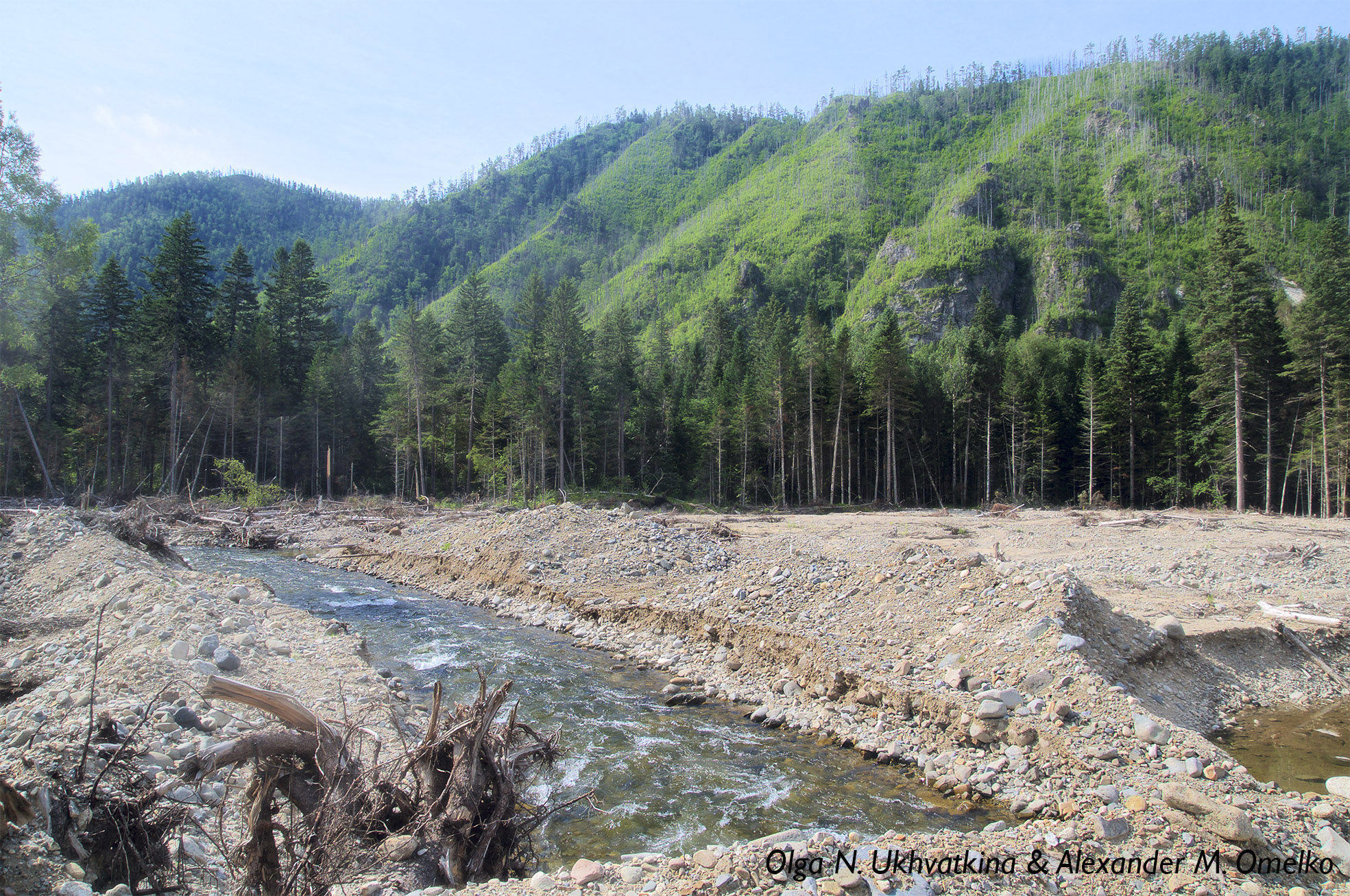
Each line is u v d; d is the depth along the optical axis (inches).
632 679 502.9
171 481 1814.7
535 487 2111.2
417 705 404.2
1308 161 6018.7
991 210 6289.4
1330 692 470.3
